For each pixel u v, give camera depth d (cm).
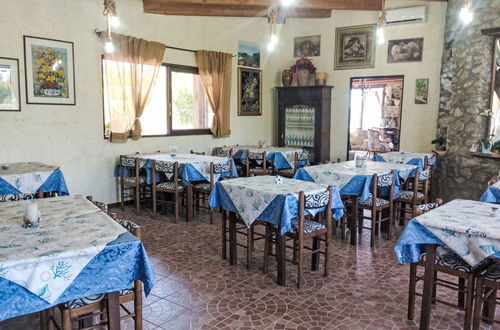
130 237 188
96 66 495
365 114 1160
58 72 460
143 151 558
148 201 548
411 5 619
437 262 233
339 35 696
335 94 712
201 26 618
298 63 710
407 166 449
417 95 630
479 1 508
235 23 673
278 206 289
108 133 517
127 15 520
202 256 359
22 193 359
